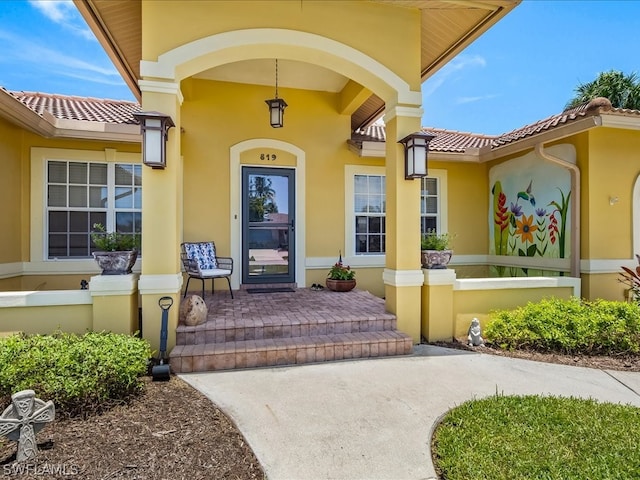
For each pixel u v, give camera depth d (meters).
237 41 4.78
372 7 5.27
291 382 4.09
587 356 5.12
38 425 2.72
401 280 5.44
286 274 8.12
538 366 4.72
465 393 3.88
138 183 7.53
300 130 8.16
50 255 7.13
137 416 3.29
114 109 8.48
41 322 4.43
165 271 4.62
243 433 3.08
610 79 16.31
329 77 7.58
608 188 6.61
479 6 5.02
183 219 7.52
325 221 8.31
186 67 4.79
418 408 3.54
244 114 7.86
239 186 7.80
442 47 6.04
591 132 6.50
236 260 7.77
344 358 4.85
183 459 2.71
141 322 4.75
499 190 8.82
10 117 5.57
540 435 3.02
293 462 2.73
